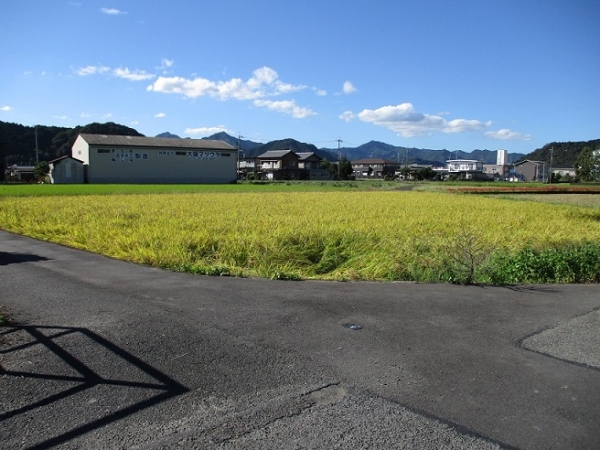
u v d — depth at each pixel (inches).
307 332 191.9
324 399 135.7
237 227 507.8
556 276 328.2
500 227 561.9
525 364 163.5
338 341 182.2
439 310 229.0
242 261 379.2
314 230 465.4
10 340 177.8
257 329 194.5
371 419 125.3
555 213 818.2
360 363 161.5
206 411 127.8
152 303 232.2
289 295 252.8
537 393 141.7
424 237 442.3
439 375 153.1
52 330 189.8
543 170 4803.2
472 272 305.1
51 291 257.3
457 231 513.3
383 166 5054.1
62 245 447.8
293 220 567.8
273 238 422.9
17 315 209.9
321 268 387.9
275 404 132.1
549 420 126.3
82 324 197.6
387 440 115.6
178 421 122.5
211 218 599.2
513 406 133.6
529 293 270.4
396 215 694.5
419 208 855.7
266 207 821.9
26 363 156.7
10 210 722.8
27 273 309.9
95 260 363.6
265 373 152.0
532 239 459.2
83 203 881.5
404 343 181.6
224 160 2933.1
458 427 122.1
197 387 141.5
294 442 114.2
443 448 112.7
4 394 134.9
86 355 164.1
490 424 124.0
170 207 794.8
